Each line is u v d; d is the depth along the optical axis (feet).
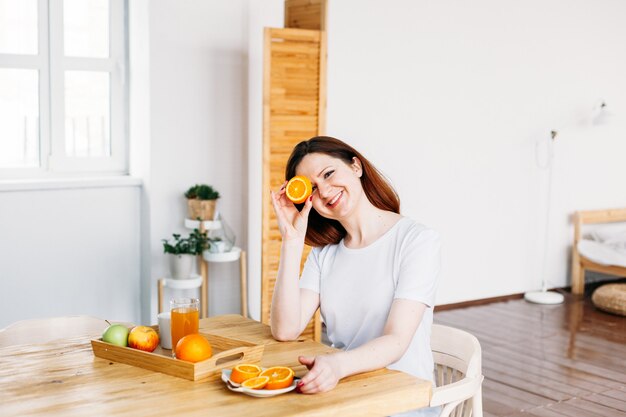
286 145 14.42
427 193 18.79
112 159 14.88
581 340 16.38
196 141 14.74
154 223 14.40
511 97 20.07
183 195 14.69
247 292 15.71
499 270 20.40
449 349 7.14
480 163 19.67
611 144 22.49
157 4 14.10
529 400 12.65
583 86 21.56
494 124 19.83
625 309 18.43
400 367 6.72
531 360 14.89
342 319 7.12
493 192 20.03
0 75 13.70
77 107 14.47
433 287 6.66
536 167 20.81
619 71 22.36
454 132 19.10
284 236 7.02
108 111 14.82
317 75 14.53
